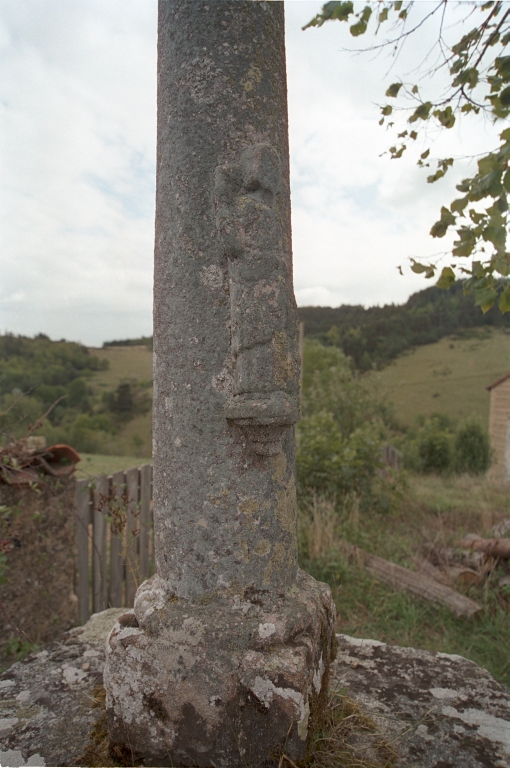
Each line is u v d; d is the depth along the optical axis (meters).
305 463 6.11
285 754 1.46
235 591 1.60
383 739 1.71
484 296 2.39
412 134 2.98
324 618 1.75
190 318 1.60
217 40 1.59
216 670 1.50
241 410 1.49
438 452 12.77
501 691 2.03
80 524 3.61
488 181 1.97
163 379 1.67
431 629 3.58
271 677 1.48
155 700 1.54
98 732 1.74
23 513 3.13
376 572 4.27
